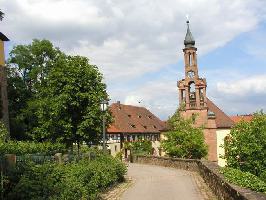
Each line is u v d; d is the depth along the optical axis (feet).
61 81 109.81
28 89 196.03
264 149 105.50
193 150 168.14
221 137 248.73
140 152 202.80
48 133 112.98
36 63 195.42
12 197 42.22
